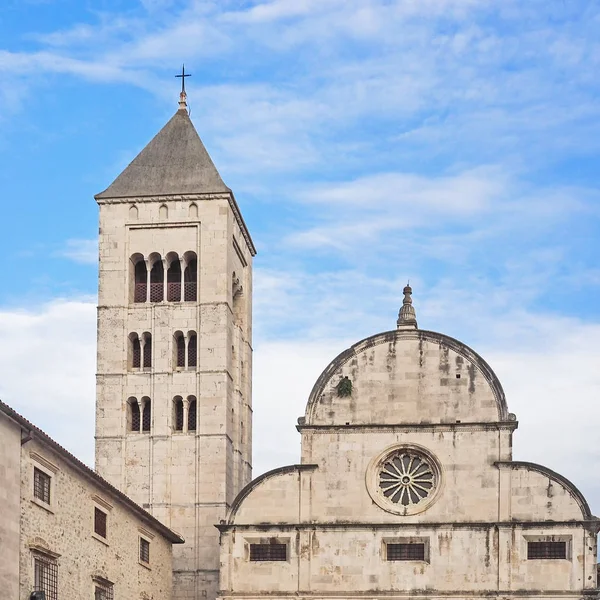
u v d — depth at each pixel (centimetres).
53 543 7588
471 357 9525
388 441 9456
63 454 7688
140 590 9356
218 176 11638
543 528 9119
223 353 11281
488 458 9338
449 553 9188
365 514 9344
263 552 9356
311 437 9512
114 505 8750
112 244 11556
